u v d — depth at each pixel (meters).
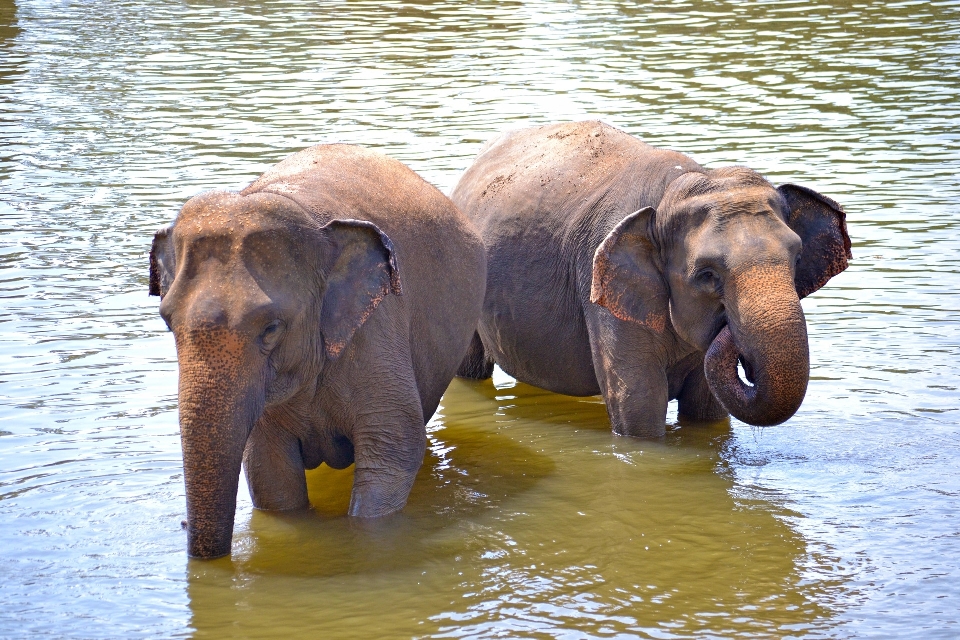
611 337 10.71
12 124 22.42
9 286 13.93
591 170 11.55
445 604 7.75
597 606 7.70
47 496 9.25
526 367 11.90
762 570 8.17
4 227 16.19
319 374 8.54
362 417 8.79
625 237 10.23
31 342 12.30
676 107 23.08
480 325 12.24
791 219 10.31
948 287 13.73
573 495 9.55
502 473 10.03
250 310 7.47
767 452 10.29
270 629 7.43
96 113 23.31
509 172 12.34
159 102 24.23
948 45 28.64
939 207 16.69
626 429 10.76
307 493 9.33
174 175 18.69
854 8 34.19
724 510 9.19
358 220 8.23
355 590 7.95
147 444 10.18
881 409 10.89
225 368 7.40
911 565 8.19
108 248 15.33
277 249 7.74
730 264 9.52
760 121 21.89
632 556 8.44
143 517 8.97
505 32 31.84
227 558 8.38
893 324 12.73
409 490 9.12
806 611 7.58
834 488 9.51
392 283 8.23
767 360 9.20
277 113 22.97
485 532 8.84
